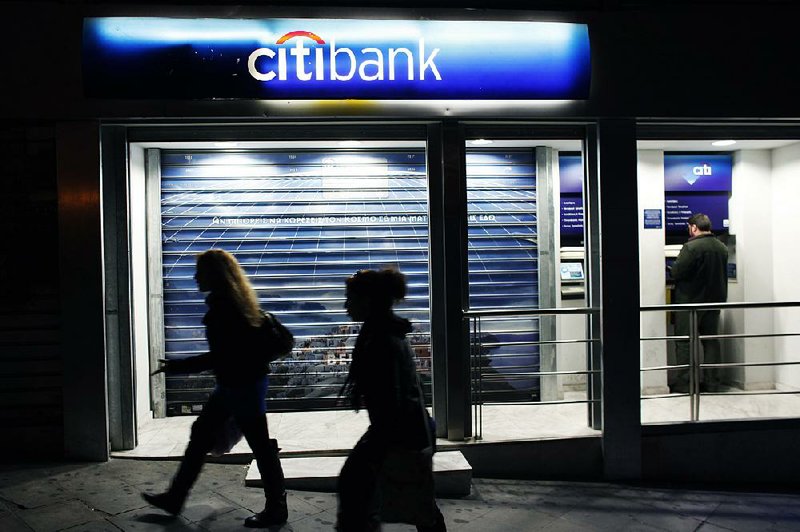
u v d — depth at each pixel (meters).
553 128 5.24
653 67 5.11
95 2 4.69
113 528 3.60
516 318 6.03
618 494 4.79
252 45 4.70
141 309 5.46
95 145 4.71
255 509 3.93
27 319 4.74
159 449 4.89
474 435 5.10
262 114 4.77
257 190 5.73
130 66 4.64
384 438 2.88
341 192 5.78
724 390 6.51
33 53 4.64
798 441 5.41
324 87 4.75
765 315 6.46
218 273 3.49
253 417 3.58
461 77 4.86
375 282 3.02
